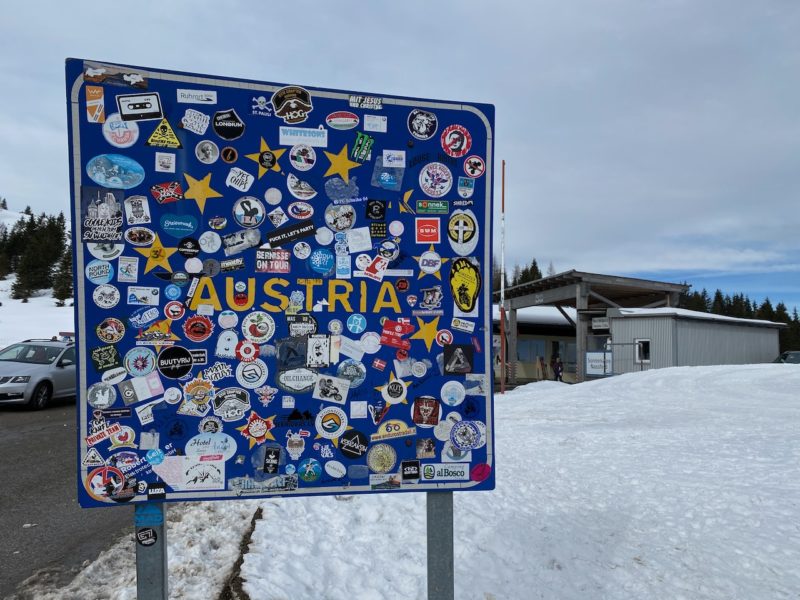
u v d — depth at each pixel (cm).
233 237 244
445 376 262
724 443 770
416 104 263
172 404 238
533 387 2262
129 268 235
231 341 243
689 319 2369
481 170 268
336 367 253
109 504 232
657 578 362
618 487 566
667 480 582
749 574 365
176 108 240
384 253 258
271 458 246
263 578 346
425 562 380
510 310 3206
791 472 599
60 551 443
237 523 471
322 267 252
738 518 463
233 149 245
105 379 233
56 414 1148
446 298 263
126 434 234
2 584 381
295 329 249
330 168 254
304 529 445
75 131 232
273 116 249
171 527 461
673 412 1122
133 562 413
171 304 238
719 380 1481
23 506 562
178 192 240
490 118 269
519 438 873
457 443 262
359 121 257
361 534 438
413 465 259
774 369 1540
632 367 2400
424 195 263
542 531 445
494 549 410
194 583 351
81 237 232
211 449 241
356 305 255
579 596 340
